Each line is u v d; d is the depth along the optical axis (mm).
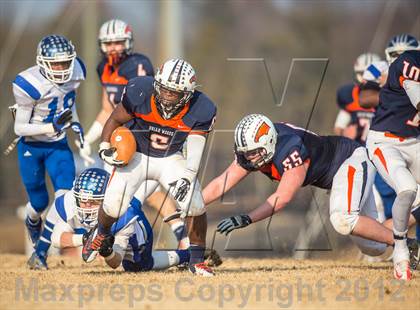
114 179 21141
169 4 50625
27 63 82688
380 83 28672
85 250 22172
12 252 43875
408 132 21922
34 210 27141
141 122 21016
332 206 22750
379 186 28469
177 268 25016
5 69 73562
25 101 25328
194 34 93875
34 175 26562
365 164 22938
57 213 23922
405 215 21219
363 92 29000
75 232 24266
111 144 20922
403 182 21141
